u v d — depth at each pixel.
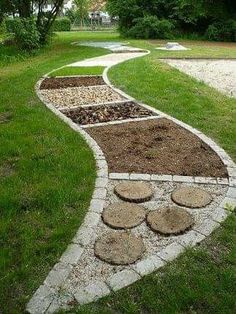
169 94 6.97
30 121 5.35
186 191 3.47
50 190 3.42
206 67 10.98
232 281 2.39
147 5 24.73
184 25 24.56
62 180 3.62
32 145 4.49
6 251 2.65
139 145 4.52
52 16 18.23
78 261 2.59
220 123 5.31
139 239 2.81
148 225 2.98
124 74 9.02
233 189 3.49
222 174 3.79
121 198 3.36
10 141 4.62
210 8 8.48
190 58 12.64
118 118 5.59
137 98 6.70
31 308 2.21
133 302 2.26
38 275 2.46
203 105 6.23
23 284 2.38
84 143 4.53
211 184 3.60
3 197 3.31
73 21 46.25
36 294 2.30
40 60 13.05
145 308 2.22
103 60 11.89
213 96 6.94
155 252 2.68
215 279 2.42
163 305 2.23
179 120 5.45
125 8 24.31
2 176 3.78
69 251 2.67
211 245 2.75
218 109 5.98
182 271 2.49
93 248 2.72
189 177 3.73
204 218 3.07
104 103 6.40
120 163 4.04
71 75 9.11
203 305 2.23
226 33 22.45
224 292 2.31
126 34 24.08
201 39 23.48
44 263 2.56
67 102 6.54
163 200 3.35
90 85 7.94
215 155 4.22
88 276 2.46
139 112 5.88
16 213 3.12
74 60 12.01
